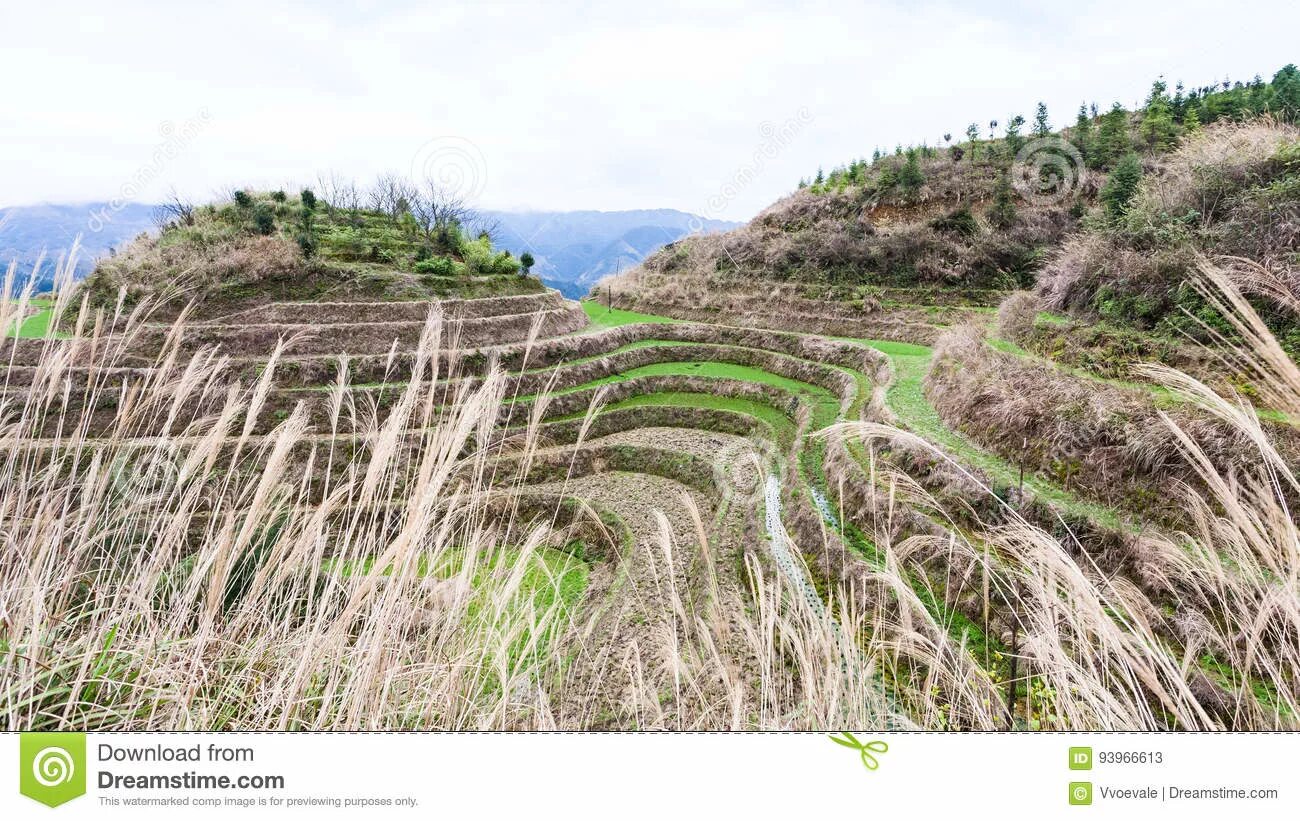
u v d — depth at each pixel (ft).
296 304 96.22
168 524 11.12
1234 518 9.45
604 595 48.42
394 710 10.41
